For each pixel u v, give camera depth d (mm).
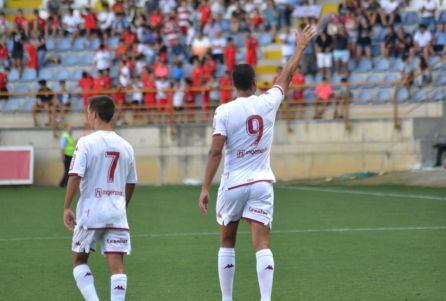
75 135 68938
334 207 46406
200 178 68250
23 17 80688
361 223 39250
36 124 71812
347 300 22922
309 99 71812
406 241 33469
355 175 66062
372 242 33375
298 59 21422
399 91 71312
